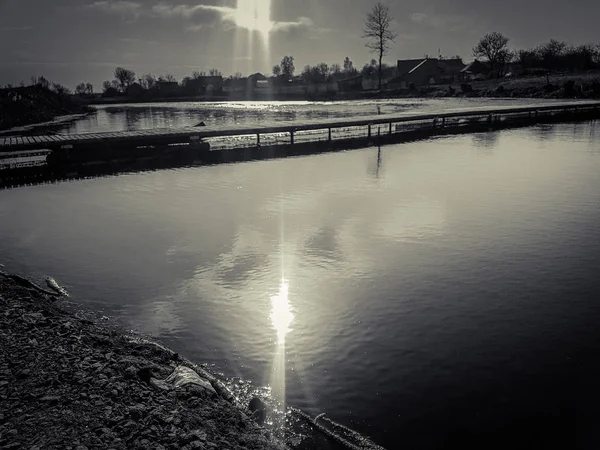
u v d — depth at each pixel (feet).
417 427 20.49
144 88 472.03
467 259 37.96
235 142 109.91
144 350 24.98
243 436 18.99
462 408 21.56
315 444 19.47
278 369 24.62
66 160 85.10
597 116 143.33
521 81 235.61
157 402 19.99
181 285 34.68
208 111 223.71
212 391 21.76
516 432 20.11
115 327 28.99
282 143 108.06
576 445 19.33
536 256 38.24
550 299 31.17
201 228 47.85
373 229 45.88
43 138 88.12
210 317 29.99
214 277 35.88
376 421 20.86
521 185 62.69
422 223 47.37
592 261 36.94
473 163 79.77
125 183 71.20
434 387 22.95
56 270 38.11
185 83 465.47
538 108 138.82
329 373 24.18
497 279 34.24
